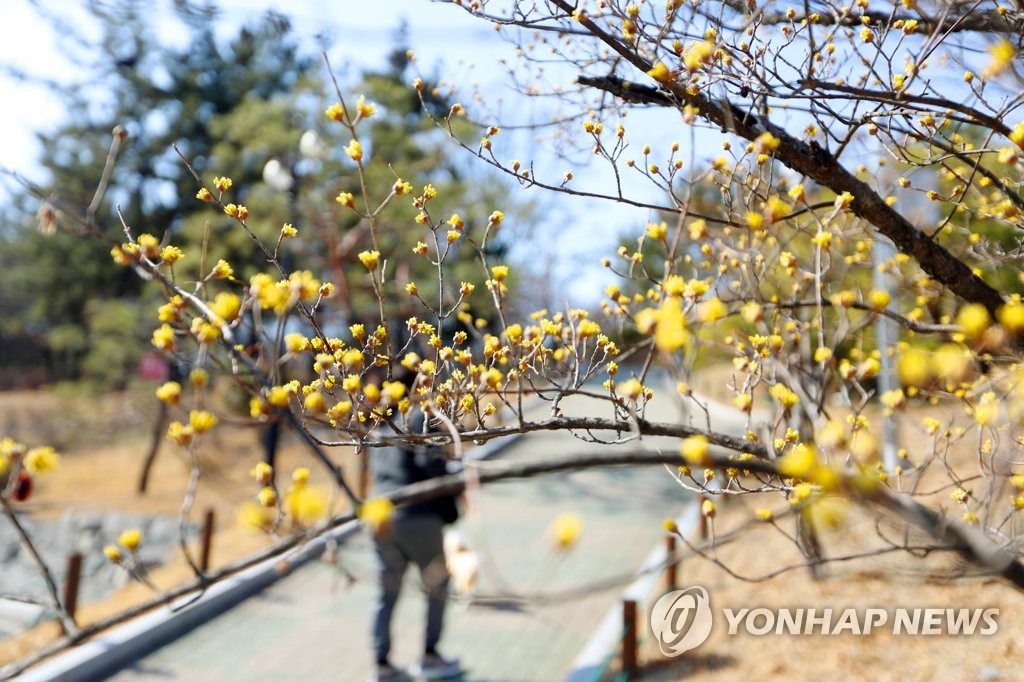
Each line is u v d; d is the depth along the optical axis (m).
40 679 4.62
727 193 2.89
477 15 2.65
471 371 2.55
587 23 2.58
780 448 2.20
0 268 22.59
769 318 3.20
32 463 1.73
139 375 13.59
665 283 2.29
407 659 5.12
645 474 11.30
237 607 6.09
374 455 4.54
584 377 2.47
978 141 3.86
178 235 16.59
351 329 2.64
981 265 3.51
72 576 6.09
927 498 3.30
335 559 1.90
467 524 8.31
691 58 2.39
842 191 2.64
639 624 5.48
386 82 13.21
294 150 11.81
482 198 11.91
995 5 2.84
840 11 2.80
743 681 4.16
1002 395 2.45
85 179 20.19
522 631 5.58
